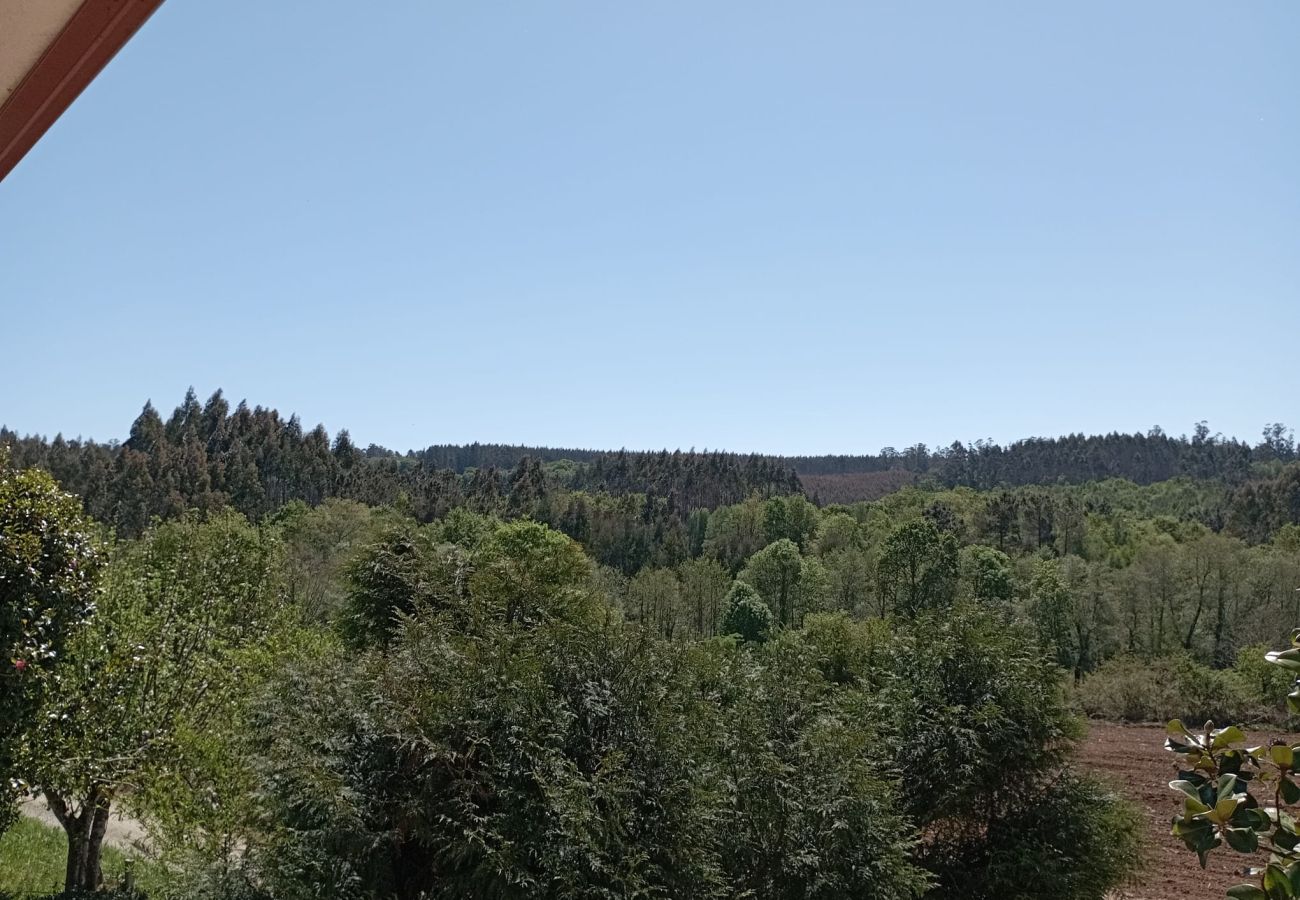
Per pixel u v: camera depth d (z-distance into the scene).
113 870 15.49
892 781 10.22
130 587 13.30
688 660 9.70
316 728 7.92
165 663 12.37
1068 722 11.76
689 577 51.84
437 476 107.56
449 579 13.04
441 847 7.48
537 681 8.09
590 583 13.30
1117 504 120.69
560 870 6.99
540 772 7.46
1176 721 2.52
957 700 11.62
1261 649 30.44
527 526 43.09
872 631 14.84
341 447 108.12
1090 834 11.21
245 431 98.25
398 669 8.46
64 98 2.51
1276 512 86.62
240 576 15.38
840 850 9.07
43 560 10.07
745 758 9.24
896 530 52.00
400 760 7.84
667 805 7.86
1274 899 2.15
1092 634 45.81
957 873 11.20
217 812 10.38
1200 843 2.26
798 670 10.75
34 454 76.00
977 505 92.81
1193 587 46.56
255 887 7.63
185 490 76.44
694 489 135.88
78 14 2.25
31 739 10.28
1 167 2.73
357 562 13.84
